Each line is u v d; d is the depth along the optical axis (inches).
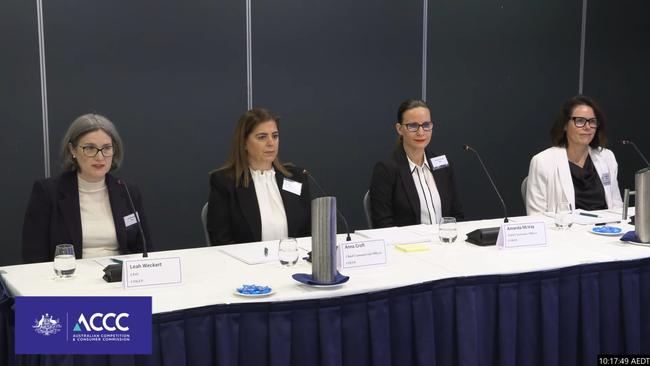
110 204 108.6
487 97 210.4
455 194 139.3
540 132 219.1
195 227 181.2
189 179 178.2
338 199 196.2
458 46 204.7
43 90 160.7
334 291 82.0
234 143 122.0
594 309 96.9
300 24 184.9
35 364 74.9
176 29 171.9
